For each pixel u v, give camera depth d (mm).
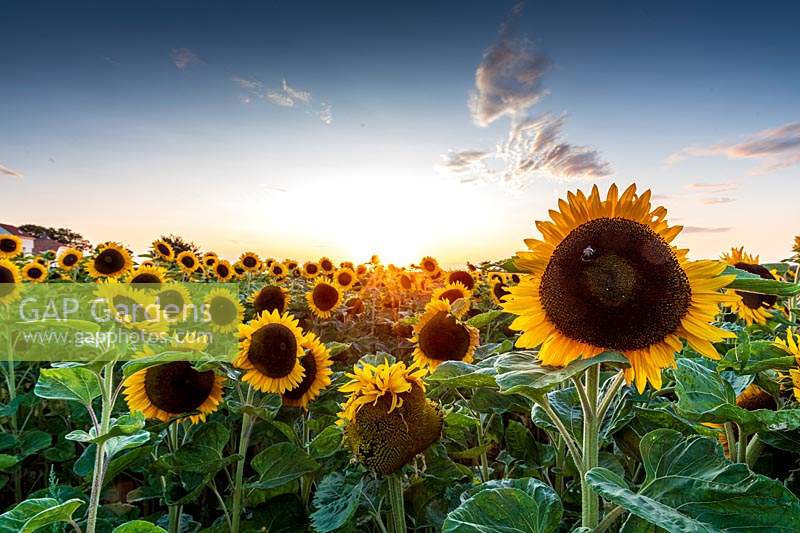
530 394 1837
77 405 4555
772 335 3729
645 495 1485
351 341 8078
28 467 5160
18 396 4949
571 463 2971
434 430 2531
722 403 2016
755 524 1354
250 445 4922
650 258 1617
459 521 1541
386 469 2422
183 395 3422
